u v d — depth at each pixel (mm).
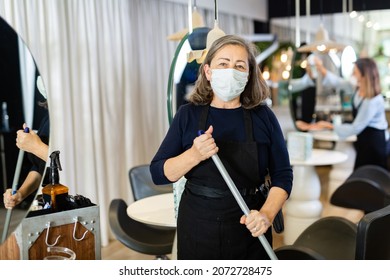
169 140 1395
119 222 2146
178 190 1801
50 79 2080
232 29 4559
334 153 3312
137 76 2844
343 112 4059
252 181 1346
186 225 1380
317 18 5855
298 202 3098
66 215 1354
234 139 1347
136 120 2920
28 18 1929
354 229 1995
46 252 1324
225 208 1325
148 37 2893
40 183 1230
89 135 2332
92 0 2291
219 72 1292
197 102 1407
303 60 3564
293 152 3045
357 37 7062
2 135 1177
